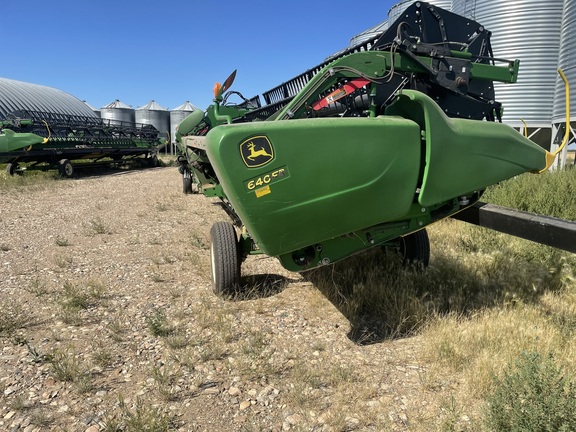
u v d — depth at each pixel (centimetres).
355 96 402
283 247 290
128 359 314
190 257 550
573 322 341
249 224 276
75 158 1936
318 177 276
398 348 330
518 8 1284
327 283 434
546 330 324
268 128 266
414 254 452
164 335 349
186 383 285
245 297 423
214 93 823
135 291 447
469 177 323
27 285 463
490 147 328
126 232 713
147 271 510
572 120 1169
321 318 381
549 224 279
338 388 275
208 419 251
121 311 390
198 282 473
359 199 288
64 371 289
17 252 594
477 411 251
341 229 295
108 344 336
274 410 258
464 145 317
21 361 311
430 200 312
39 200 1081
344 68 351
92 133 1981
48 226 761
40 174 1741
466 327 338
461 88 384
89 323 373
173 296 428
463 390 272
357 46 441
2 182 1409
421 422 244
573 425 200
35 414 254
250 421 249
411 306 368
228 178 263
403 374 294
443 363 301
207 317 376
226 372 297
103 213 887
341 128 277
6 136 1545
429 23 389
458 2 1450
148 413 245
